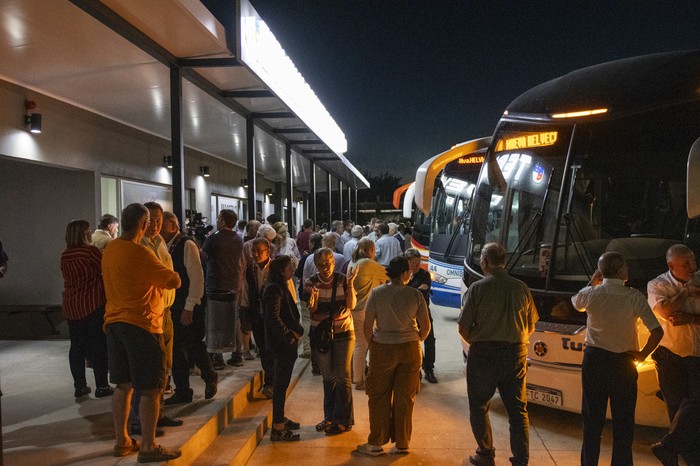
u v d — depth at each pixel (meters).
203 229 11.46
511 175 6.81
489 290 4.97
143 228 4.36
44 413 5.27
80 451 4.36
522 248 6.38
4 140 8.38
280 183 27.20
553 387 5.79
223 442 5.25
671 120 5.92
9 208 10.55
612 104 6.17
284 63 9.27
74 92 9.11
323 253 5.92
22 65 7.64
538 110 6.69
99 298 5.68
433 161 7.66
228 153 17.02
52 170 10.56
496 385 5.02
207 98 9.70
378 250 11.57
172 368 5.72
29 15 5.89
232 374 6.90
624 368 4.55
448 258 13.21
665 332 4.82
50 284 10.50
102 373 5.75
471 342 5.04
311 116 12.07
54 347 8.11
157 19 6.38
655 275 5.75
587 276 5.89
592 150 6.18
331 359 6.02
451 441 5.84
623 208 6.00
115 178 11.74
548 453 5.55
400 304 5.41
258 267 7.05
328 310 5.95
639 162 5.99
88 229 5.80
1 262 7.04
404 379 5.45
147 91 9.11
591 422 4.65
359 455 5.45
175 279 4.28
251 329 7.41
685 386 4.75
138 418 4.77
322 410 6.77
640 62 6.50
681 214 5.79
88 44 6.81
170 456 4.29
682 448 4.52
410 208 15.56
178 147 7.71
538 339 5.88
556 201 6.25
